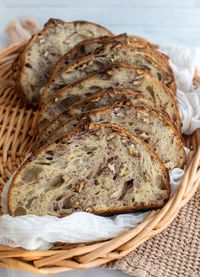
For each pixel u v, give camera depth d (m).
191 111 0.74
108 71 0.69
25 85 0.79
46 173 0.60
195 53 0.81
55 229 0.56
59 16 1.01
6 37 0.98
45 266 0.57
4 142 0.74
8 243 0.57
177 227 0.65
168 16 1.03
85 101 0.66
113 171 0.61
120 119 0.64
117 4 1.00
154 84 0.71
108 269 0.61
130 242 0.59
